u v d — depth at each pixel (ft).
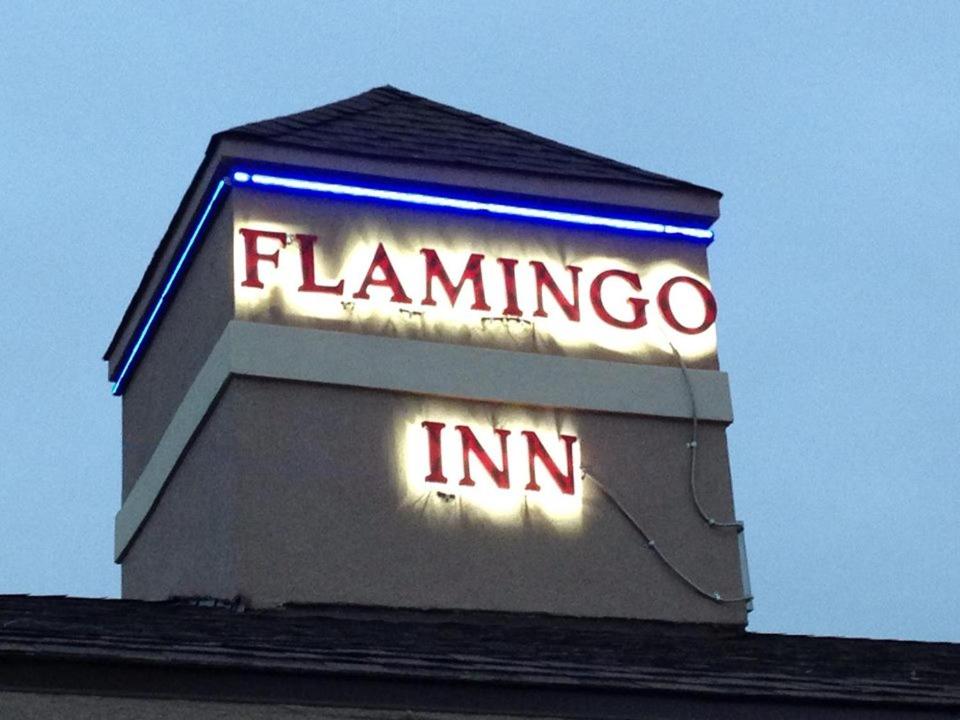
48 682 37.55
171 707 38.32
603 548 57.88
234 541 54.34
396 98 67.46
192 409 58.95
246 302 57.06
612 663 44.65
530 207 61.00
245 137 58.44
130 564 65.31
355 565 55.16
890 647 53.72
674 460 59.77
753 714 42.98
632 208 61.87
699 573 58.59
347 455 56.29
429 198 59.93
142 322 66.23
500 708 40.88
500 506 57.26
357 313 58.03
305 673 39.37
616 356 60.34
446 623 53.72
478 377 58.34
